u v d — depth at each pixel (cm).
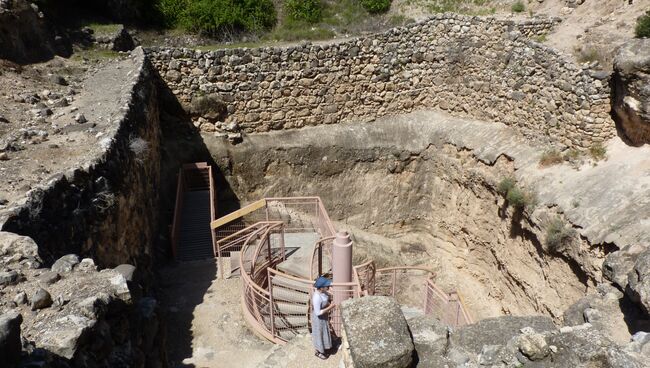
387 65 1555
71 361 389
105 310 450
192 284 1022
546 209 1104
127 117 928
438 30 1523
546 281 1116
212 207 1190
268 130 1529
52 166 709
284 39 1623
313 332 727
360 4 1789
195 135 1469
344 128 1566
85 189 685
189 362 802
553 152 1213
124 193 815
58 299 450
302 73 1497
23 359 360
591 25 1291
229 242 1130
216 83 1444
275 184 1514
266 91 1486
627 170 1046
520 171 1237
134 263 853
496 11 1578
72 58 1327
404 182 1574
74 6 1519
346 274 799
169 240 1163
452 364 420
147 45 1577
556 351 394
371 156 1540
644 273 506
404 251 1570
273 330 842
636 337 407
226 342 852
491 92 1434
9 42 1150
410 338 421
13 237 520
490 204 1338
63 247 609
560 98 1222
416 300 1316
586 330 405
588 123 1155
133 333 523
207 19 1638
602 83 1124
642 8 1237
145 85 1203
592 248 966
